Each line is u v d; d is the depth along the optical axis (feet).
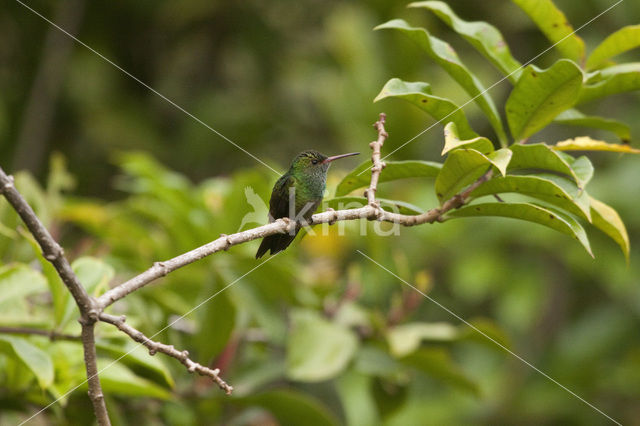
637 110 45.50
